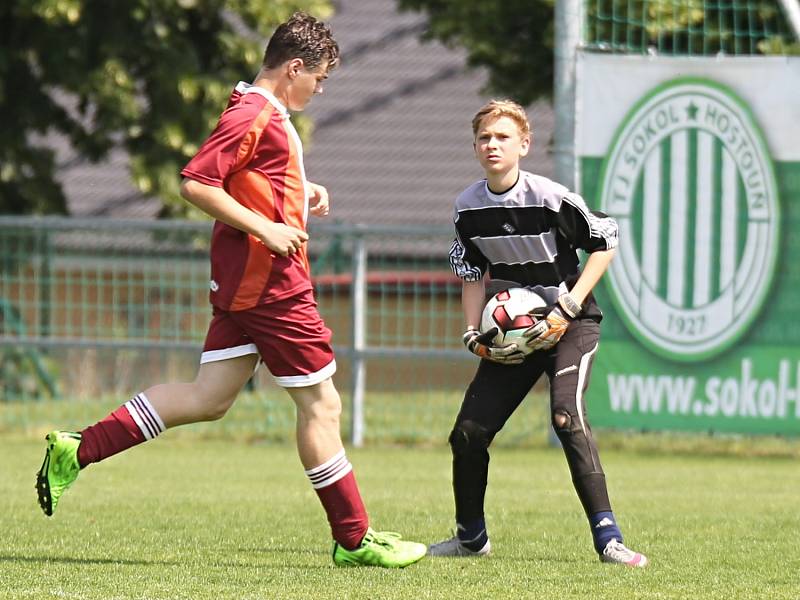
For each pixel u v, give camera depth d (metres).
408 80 83.12
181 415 18.08
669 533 22.61
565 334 19.66
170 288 47.19
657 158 36.34
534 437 41.00
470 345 19.50
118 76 49.81
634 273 36.53
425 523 23.75
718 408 36.31
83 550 19.86
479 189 19.55
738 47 44.94
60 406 45.59
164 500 26.69
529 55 51.28
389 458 36.69
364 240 39.00
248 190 17.80
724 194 36.09
